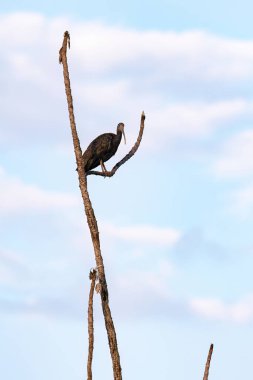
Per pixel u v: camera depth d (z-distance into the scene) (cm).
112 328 2748
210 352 2589
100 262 2747
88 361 2633
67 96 2806
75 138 2833
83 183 2808
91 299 2664
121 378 2764
